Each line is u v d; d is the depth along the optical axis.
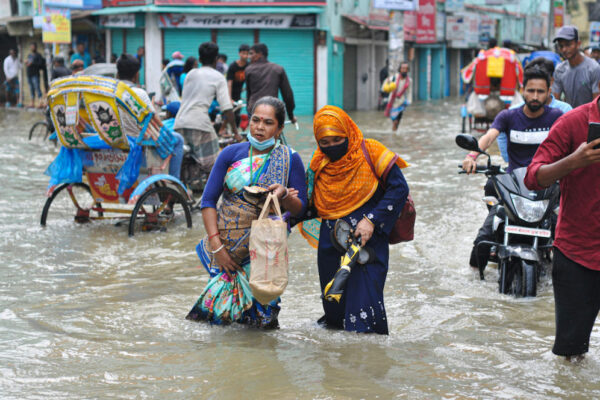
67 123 7.82
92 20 27.42
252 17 25.34
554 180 3.85
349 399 3.65
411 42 35.47
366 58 29.98
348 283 4.70
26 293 5.72
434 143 16.20
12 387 3.80
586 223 4.03
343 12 27.02
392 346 4.49
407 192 4.60
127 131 7.79
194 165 9.74
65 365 4.14
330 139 4.50
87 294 5.71
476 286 6.04
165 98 11.55
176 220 8.78
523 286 5.73
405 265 6.65
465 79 16.89
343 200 4.62
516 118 6.33
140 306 5.37
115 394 3.72
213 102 11.15
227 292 4.87
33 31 28.31
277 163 4.74
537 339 4.71
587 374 4.08
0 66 31.16
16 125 21.08
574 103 8.71
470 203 9.34
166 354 4.32
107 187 8.27
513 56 16.25
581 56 8.59
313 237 4.91
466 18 40.03
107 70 9.70
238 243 4.78
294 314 5.27
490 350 4.45
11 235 7.79
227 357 4.25
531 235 5.86
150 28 26.02
